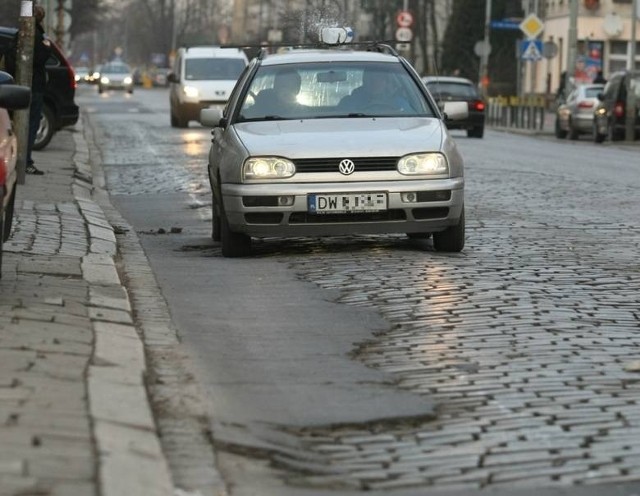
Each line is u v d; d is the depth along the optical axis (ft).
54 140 210.38
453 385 53.16
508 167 182.09
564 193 139.03
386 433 46.47
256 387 52.70
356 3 293.43
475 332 63.31
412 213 87.76
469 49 563.89
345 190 86.89
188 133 264.52
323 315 68.13
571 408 49.57
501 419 48.14
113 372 51.37
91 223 101.91
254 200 87.15
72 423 42.75
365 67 98.02
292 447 44.70
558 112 321.93
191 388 52.03
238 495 39.52
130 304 69.87
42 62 142.31
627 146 276.21
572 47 358.84
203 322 66.18
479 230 103.55
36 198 118.42
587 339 61.67
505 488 40.70
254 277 80.79
